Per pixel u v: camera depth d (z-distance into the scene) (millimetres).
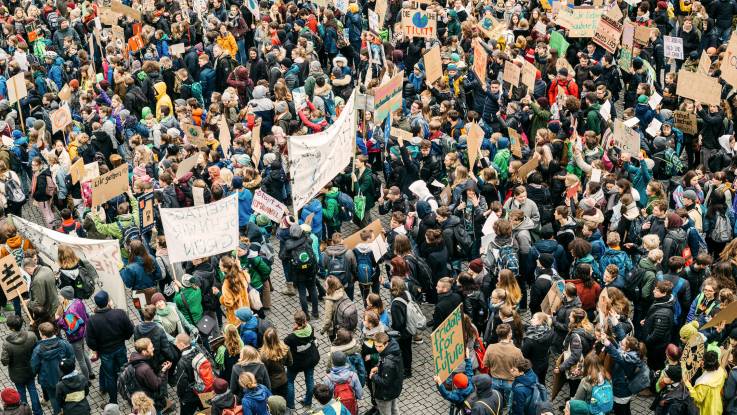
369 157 20125
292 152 15367
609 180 15906
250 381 11023
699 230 15328
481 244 14945
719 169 18406
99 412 13344
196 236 13953
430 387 13867
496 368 11516
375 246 14586
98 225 15859
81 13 27969
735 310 11883
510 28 26750
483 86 21250
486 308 13406
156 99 21656
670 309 12695
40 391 13898
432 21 22922
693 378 11891
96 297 12523
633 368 11836
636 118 18641
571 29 23938
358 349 11828
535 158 16531
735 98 19922
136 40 24859
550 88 21484
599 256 14422
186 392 11961
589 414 10945
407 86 22188
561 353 12797
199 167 17859
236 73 22016
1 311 15828
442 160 17891
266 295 15539
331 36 25844
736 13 26625
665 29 26594
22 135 19875
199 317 13773
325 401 10914
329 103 21156
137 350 11930
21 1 29406
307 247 14547
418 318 13375
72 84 21953
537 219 15117
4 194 17672
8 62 23078
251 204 16516
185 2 27312
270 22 25047
